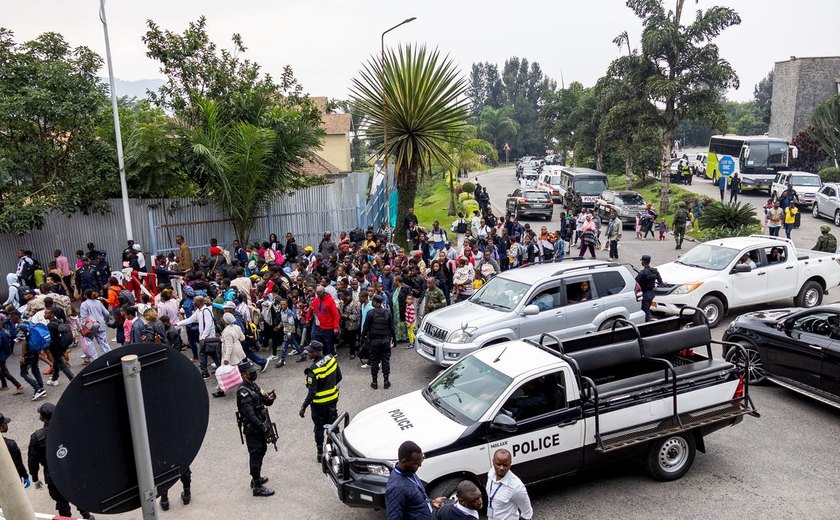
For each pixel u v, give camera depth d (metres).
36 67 19.05
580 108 48.75
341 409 10.20
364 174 29.75
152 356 2.99
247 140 19.89
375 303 11.08
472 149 43.91
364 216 24.89
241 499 7.66
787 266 14.39
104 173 19.88
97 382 2.76
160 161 19.75
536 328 11.15
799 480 7.55
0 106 17.97
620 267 12.13
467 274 14.89
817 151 41.91
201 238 21.17
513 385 6.96
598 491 7.46
